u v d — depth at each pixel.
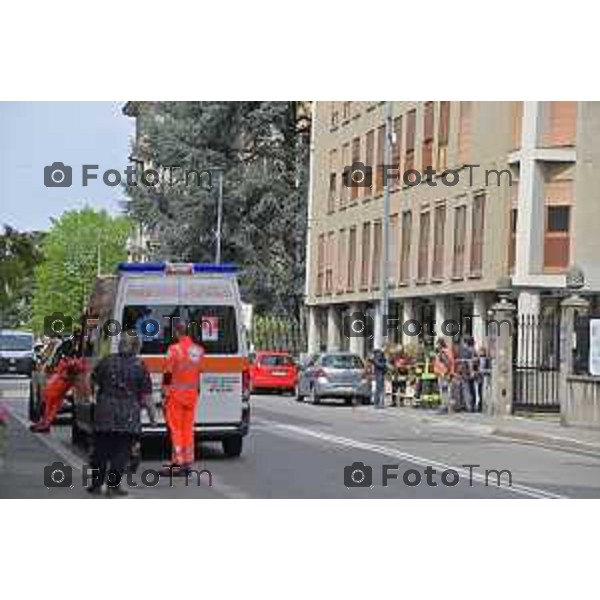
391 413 36.50
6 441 23.23
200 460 20.31
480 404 36.12
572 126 40.84
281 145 63.09
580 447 25.45
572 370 30.02
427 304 50.31
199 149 60.25
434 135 48.28
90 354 21.83
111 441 15.05
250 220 60.88
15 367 59.72
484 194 43.94
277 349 61.22
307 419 32.66
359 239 55.84
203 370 20.02
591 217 40.16
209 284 20.16
